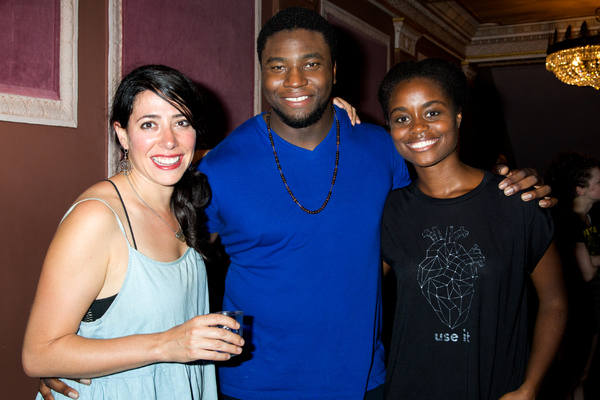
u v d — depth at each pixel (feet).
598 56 14.97
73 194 7.51
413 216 4.91
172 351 3.52
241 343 3.58
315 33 4.80
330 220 4.98
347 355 4.94
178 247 4.47
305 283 4.90
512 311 4.46
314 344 4.90
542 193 4.48
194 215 4.60
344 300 4.93
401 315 4.78
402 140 4.80
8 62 6.61
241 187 4.99
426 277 4.63
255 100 11.37
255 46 11.34
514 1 20.66
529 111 32.19
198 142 4.56
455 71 4.72
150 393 3.98
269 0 11.80
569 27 15.20
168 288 4.08
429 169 4.84
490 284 4.41
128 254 3.91
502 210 4.53
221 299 9.43
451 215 4.67
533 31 24.54
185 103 4.03
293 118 4.88
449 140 4.68
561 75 16.69
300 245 4.93
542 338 4.30
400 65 4.91
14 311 6.75
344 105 5.78
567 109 31.12
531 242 4.46
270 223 4.92
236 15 10.68
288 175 5.06
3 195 6.56
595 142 31.50
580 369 9.18
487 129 31.14
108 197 3.97
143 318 3.93
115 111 4.11
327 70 4.90
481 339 4.41
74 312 3.58
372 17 16.66
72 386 3.91
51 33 7.14
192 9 9.41
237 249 5.20
